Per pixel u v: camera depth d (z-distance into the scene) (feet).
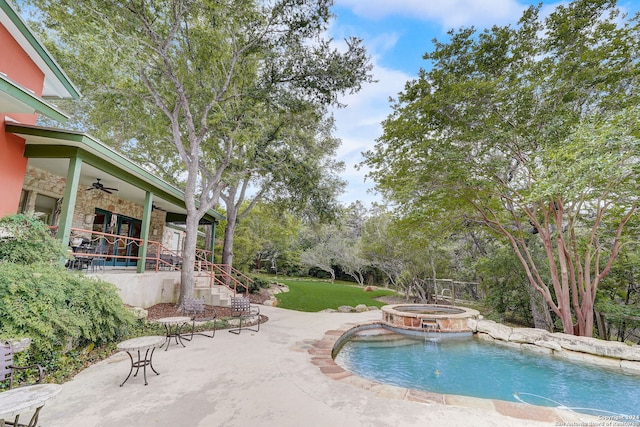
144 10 26.43
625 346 22.48
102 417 10.28
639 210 28.30
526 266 33.65
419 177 33.22
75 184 21.36
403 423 10.50
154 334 21.85
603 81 26.63
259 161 39.45
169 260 39.37
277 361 17.30
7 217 17.10
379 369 20.71
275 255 106.22
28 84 24.07
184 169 54.95
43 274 14.74
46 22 26.96
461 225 40.32
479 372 20.49
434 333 30.14
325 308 43.98
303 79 33.27
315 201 45.80
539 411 11.78
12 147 20.84
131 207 40.34
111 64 24.18
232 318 28.12
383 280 100.53
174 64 32.04
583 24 26.86
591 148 22.02
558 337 25.29
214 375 14.74
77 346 15.72
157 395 12.22
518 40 30.01
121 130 44.65
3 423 8.90
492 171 31.04
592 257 33.88
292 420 10.46
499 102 29.68
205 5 26.55
